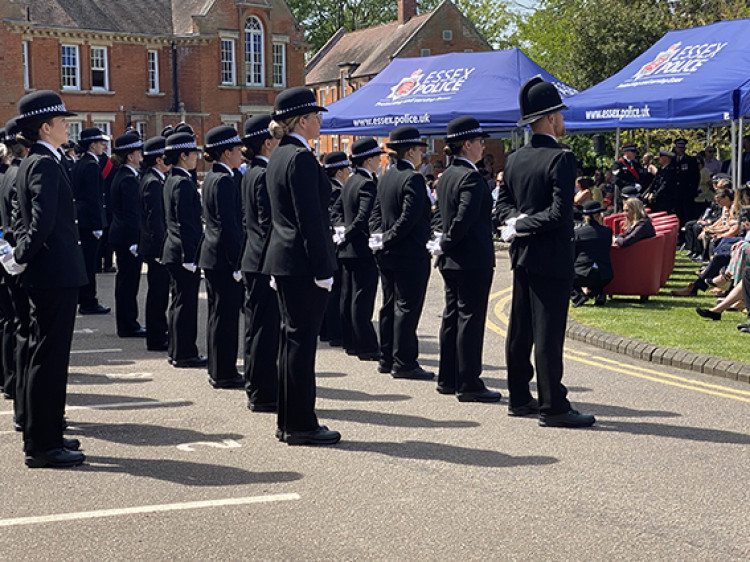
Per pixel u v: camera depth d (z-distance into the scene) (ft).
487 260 23.61
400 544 14.58
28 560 13.99
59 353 18.65
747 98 46.21
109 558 14.07
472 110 60.64
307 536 14.93
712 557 14.10
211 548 14.46
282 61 162.40
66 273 18.58
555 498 16.67
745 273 32.71
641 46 123.34
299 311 19.94
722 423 21.54
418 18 180.96
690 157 62.34
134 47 147.54
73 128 141.90
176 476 18.03
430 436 20.75
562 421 21.31
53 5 140.46
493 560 13.98
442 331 24.82
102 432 21.34
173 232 28.40
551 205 20.63
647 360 28.84
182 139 28.43
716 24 54.65
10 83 124.88
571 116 53.72
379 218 29.09
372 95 68.59
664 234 39.63
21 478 17.98
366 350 29.99
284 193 19.89
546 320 21.12
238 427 21.74
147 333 32.32
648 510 16.06
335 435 20.27
